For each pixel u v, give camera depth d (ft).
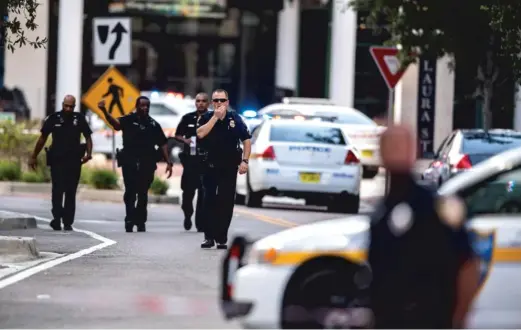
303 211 221.87
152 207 221.25
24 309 101.14
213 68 416.46
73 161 170.40
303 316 82.53
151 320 96.73
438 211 66.49
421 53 220.84
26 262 132.57
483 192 85.25
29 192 246.68
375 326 67.77
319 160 217.15
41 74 390.21
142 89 414.82
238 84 417.28
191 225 175.63
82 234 165.58
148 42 414.41
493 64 222.89
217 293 111.14
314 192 216.54
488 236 83.35
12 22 156.15
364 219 84.94
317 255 82.38
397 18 220.43
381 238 66.85
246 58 415.44
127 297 108.17
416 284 66.69
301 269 82.79
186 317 98.27
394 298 66.85
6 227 169.48
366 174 295.89
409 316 67.10
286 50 401.49
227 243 154.40
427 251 66.44
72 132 170.40
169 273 124.26
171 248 147.95
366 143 291.79
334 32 382.01
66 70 387.14
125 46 214.07
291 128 220.02
